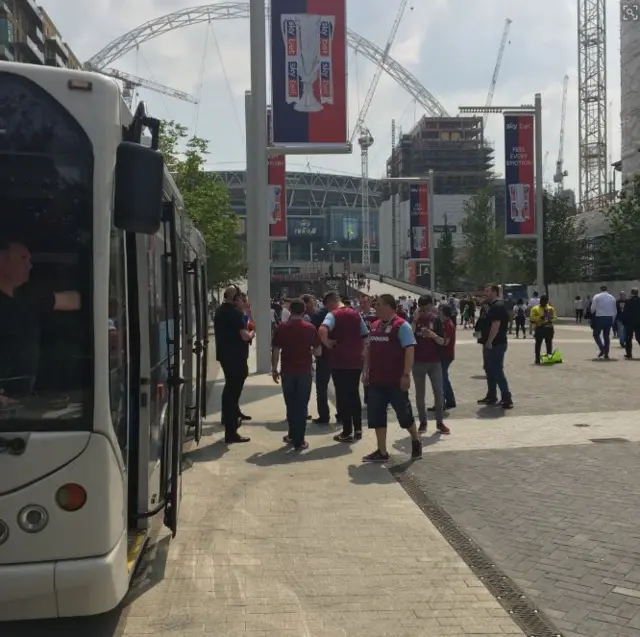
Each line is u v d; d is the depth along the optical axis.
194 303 8.62
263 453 8.41
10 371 3.38
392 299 7.86
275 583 4.67
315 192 180.12
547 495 6.50
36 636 3.96
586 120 100.31
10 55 72.06
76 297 3.46
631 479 6.97
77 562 3.35
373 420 7.91
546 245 43.81
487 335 11.32
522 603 4.31
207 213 33.72
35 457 3.35
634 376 14.89
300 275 128.12
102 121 3.52
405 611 4.23
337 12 15.33
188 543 5.41
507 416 10.55
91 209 3.48
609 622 4.04
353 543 5.39
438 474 7.32
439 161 143.88
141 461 4.30
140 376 4.27
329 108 15.46
